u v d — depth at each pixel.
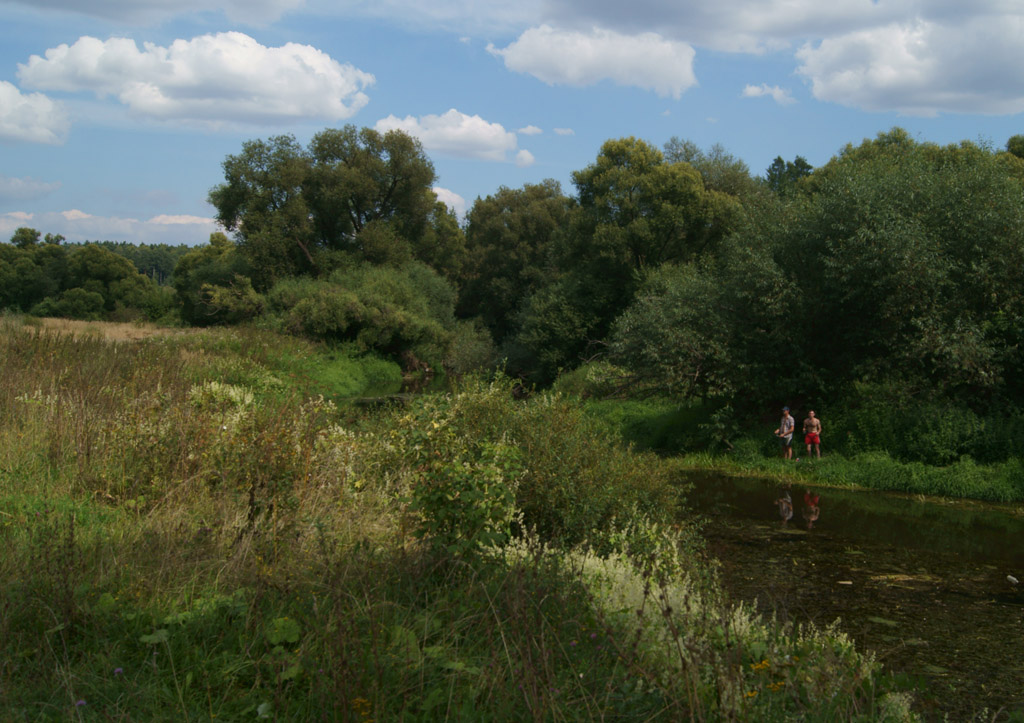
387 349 39.72
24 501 6.02
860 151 33.78
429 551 5.10
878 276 14.91
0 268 69.19
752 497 12.38
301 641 3.80
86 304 64.19
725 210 32.03
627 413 20.62
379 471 7.48
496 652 3.67
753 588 7.33
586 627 4.29
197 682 3.47
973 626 6.36
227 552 5.08
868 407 15.30
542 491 7.40
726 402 17.58
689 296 17.86
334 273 41.56
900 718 3.95
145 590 4.26
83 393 9.69
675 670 3.62
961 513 11.38
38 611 3.83
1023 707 4.80
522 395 22.17
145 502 6.27
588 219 34.09
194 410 8.50
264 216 42.56
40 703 3.12
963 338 13.92
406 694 3.36
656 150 35.03
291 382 19.03
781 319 16.28
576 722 3.18
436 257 52.59
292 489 6.30
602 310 33.06
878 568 8.17
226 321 38.31
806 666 4.18
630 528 7.23
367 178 44.22
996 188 15.11
